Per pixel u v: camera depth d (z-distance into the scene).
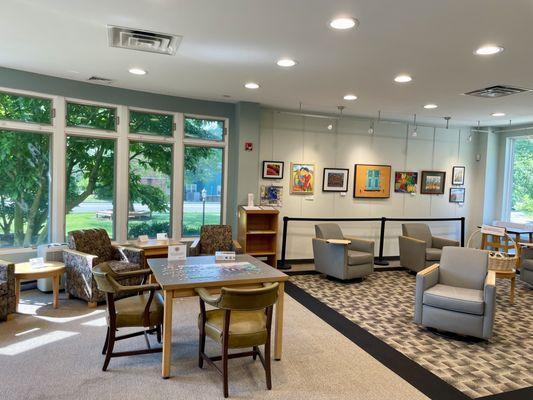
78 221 5.23
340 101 5.66
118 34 3.23
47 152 4.98
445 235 8.02
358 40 3.16
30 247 4.91
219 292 2.93
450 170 7.96
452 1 2.41
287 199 6.81
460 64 3.68
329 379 2.87
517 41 3.04
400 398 2.65
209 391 2.65
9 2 2.67
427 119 7.07
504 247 5.94
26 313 4.01
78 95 5.01
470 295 3.71
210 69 4.17
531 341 3.71
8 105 4.61
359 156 7.26
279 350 3.15
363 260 5.62
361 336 3.71
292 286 5.41
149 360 3.07
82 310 4.12
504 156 7.79
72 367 2.90
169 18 2.85
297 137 6.80
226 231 5.63
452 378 2.96
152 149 5.70
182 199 5.93
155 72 4.38
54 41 3.45
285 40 3.22
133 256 4.66
